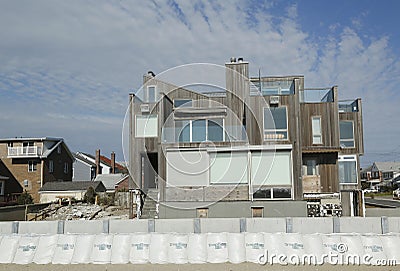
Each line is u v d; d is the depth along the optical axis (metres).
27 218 21.59
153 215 16.11
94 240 11.51
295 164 16.33
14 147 37.06
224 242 11.20
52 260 11.32
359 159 20.69
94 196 28.44
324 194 18.22
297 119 17.08
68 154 41.72
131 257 11.19
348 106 21.50
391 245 10.96
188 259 11.12
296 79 17.81
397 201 31.81
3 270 10.56
